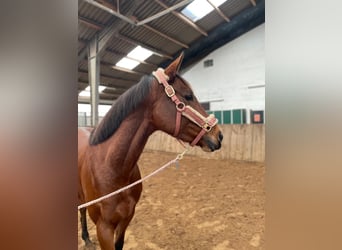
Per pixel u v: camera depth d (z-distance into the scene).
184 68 9.75
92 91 6.80
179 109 1.11
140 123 1.12
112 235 1.09
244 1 7.29
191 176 4.08
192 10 7.16
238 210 2.61
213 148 1.18
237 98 8.62
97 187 1.09
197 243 1.95
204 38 8.62
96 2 5.14
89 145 1.21
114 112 1.14
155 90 1.12
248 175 4.11
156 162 5.29
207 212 2.56
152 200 2.93
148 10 6.28
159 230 2.16
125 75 9.70
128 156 1.10
